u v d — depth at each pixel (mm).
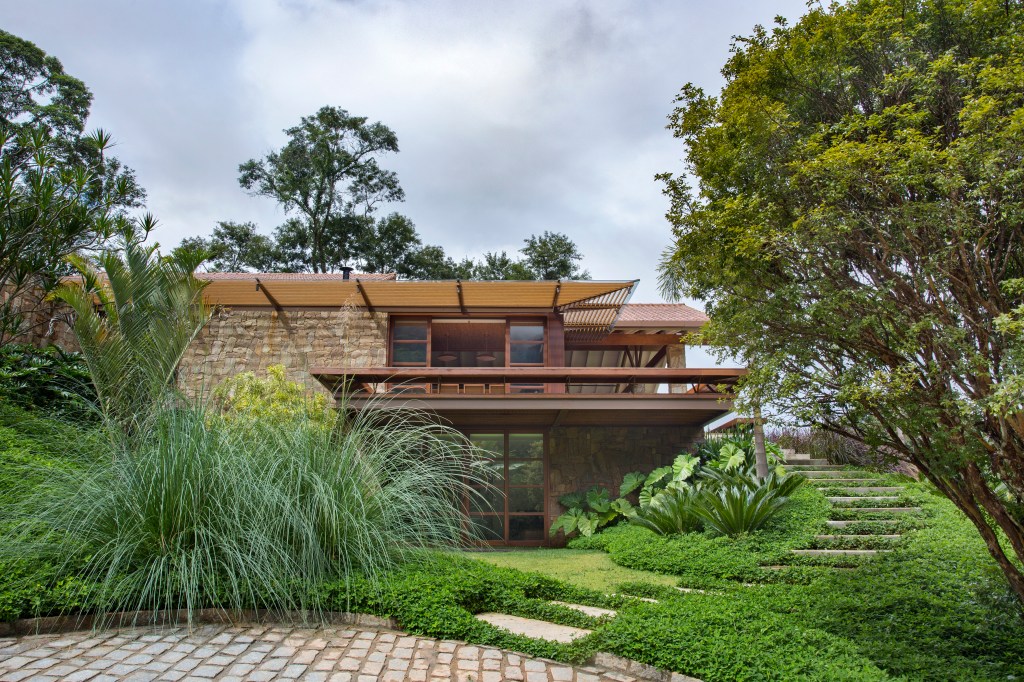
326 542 5125
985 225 3785
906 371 3928
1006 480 4316
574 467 12789
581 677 3811
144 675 3389
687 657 3793
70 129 18656
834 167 3975
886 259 4266
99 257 8516
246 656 3777
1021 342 3441
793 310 4516
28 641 3895
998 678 3723
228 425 5578
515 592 5434
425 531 5785
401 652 4016
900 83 4246
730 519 9148
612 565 8633
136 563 4508
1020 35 3926
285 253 30984
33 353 9664
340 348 14250
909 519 9734
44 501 4648
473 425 12719
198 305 9055
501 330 15781
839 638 4273
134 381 7652
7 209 7852
